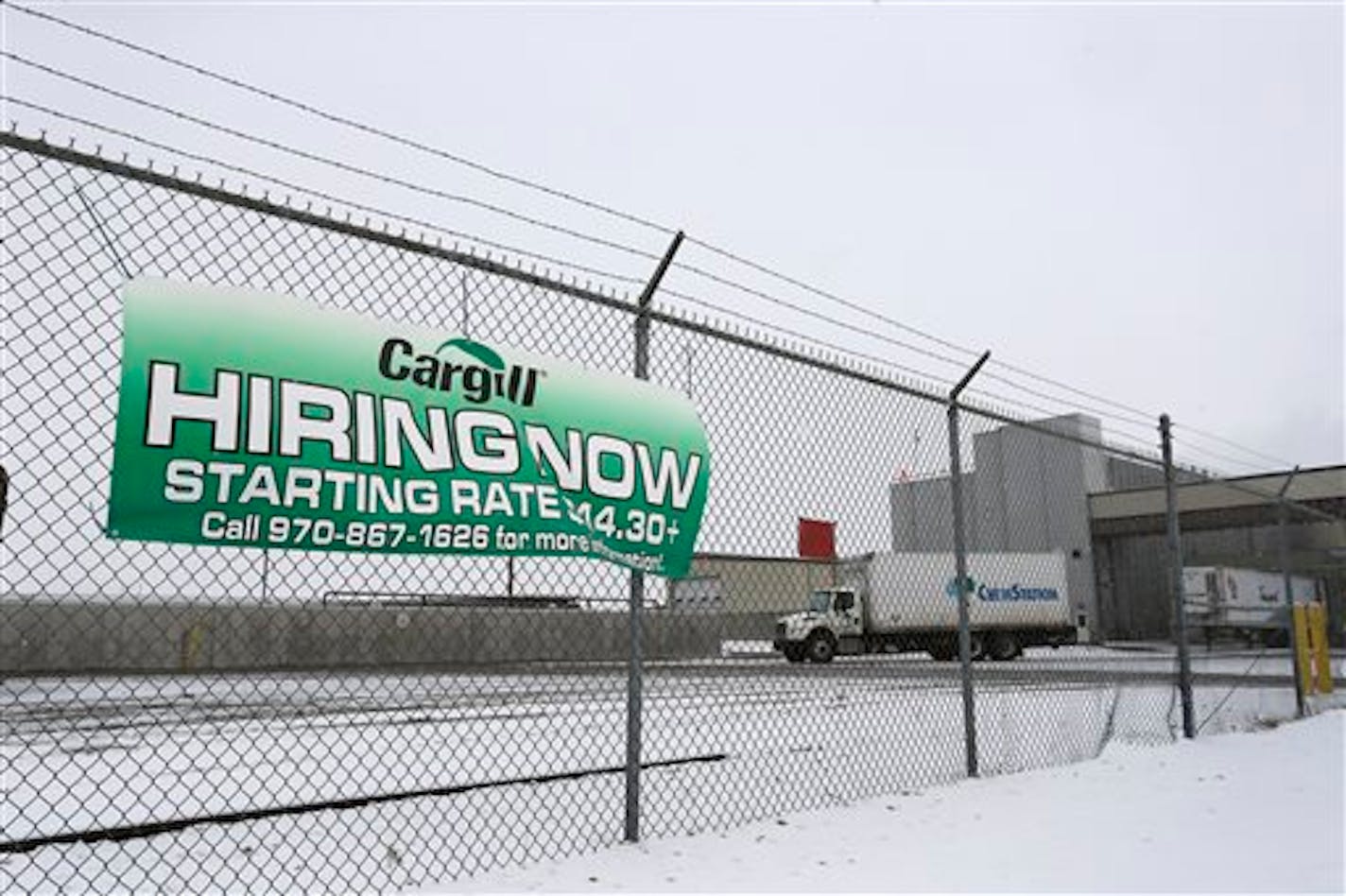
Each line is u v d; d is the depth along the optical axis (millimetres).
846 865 4352
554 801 6344
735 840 4840
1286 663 24141
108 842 5191
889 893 3891
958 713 11320
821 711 11609
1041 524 41531
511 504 4301
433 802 6203
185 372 3531
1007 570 27125
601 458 4676
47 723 9680
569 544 4484
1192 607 30375
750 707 11953
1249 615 32750
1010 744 8938
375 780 7039
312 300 3879
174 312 3545
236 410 3619
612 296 5043
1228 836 4922
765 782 7137
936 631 25734
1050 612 27594
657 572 4859
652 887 3980
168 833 5402
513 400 4406
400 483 3980
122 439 3371
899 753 8469
